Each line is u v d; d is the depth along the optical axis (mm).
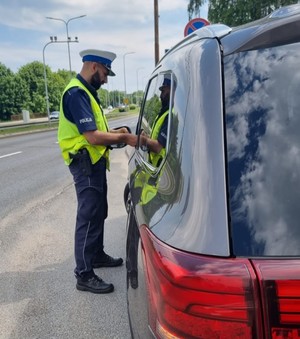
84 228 3336
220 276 1189
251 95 1482
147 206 1742
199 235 1288
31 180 8719
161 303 1303
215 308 1187
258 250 1217
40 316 3088
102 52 3172
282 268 1166
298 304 1142
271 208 1276
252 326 1160
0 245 4602
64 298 3352
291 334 1146
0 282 3660
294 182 1312
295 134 1396
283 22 1556
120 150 14125
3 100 80375
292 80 1495
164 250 1340
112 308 3178
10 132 25453
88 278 3430
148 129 2725
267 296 1149
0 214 5957
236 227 1261
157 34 17844
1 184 8297
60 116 3295
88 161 3213
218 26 1854
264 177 1331
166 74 2264
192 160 1453
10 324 2986
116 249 4352
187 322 1226
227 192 1323
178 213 1410
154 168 2025
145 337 1475
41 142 18766
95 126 3133
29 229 5180
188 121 1562
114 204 6273
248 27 1686
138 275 1668
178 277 1235
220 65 1567
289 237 1224
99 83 3289
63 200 6766
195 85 1601
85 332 2871
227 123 1442
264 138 1399
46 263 4066
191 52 1788
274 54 1555
